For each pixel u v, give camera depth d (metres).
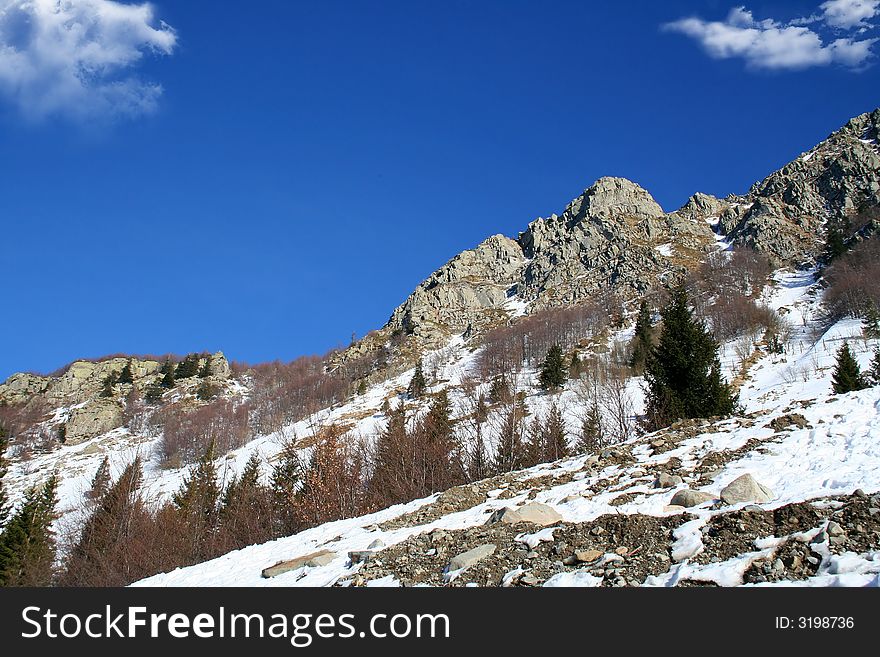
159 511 45.44
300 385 112.81
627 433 39.09
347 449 46.66
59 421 111.00
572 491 16.03
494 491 18.69
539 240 183.00
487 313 147.12
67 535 47.38
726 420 20.38
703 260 137.88
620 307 112.69
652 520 12.09
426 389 90.50
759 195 167.50
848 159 153.12
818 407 18.88
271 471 58.25
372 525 18.22
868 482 11.66
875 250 94.81
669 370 32.59
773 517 10.79
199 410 107.81
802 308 90.00
